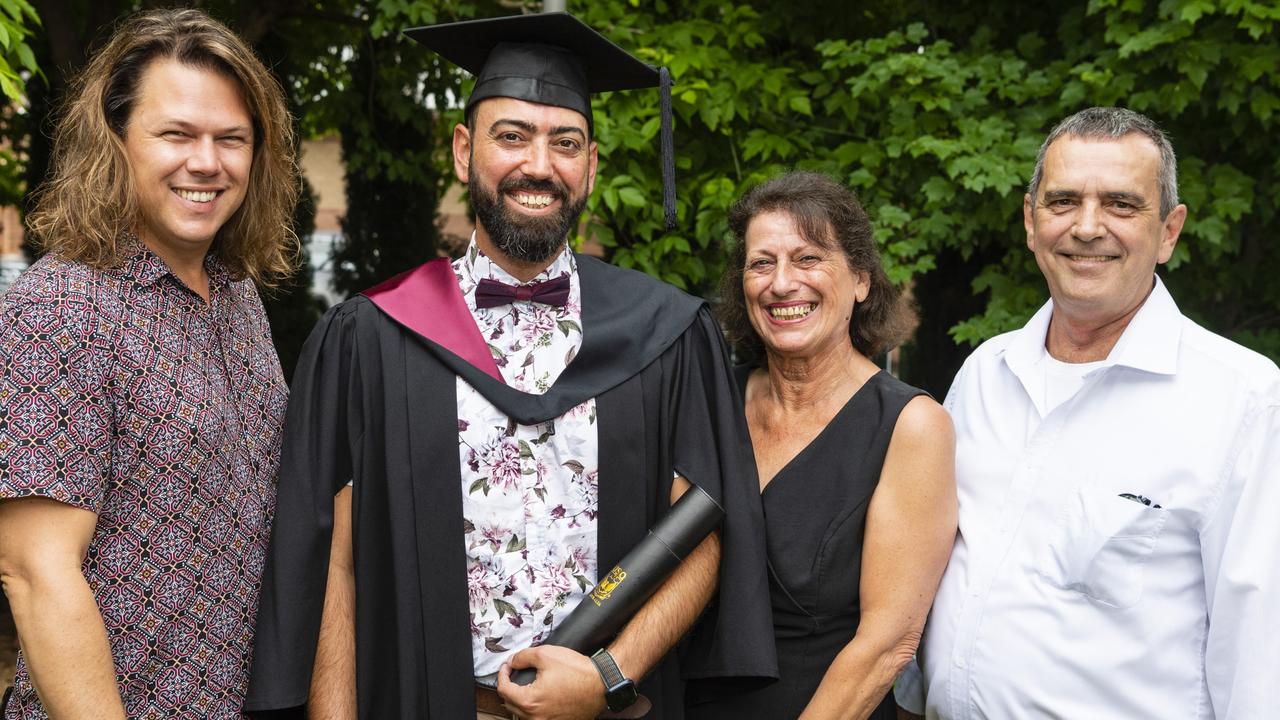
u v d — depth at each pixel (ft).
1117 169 6.32
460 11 14.94
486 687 6.40
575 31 6.66
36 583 5.04
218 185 5.68
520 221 6.49
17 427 4.99
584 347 6.73
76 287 5.31
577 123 6.72
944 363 17.03
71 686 5.05
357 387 6.61
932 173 13.80
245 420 6.04
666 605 6.48
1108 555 6.17
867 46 13.69
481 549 6.40
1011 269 14.02
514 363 6.66
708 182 13.48
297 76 22.02
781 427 7.11
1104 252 6.38
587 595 6.35
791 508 6.78
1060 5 14.69
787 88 14.06
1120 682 6.13
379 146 22.39
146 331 5.47
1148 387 6.40
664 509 6.82
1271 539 5.87
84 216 5.35
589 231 13.60
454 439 6.45
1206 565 6.07
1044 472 6.57
